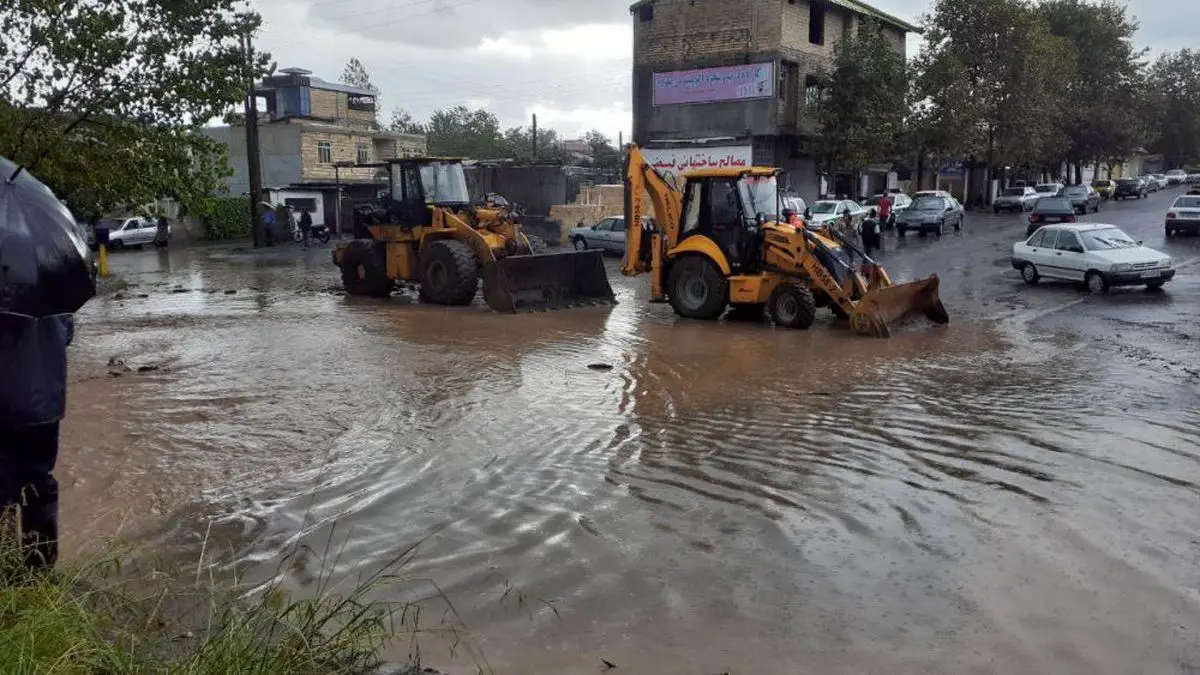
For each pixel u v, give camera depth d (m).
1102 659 4.31
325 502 6.60
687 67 40.38
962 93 43.41
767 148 38.78
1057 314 17.08
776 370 11.64
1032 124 48.72
